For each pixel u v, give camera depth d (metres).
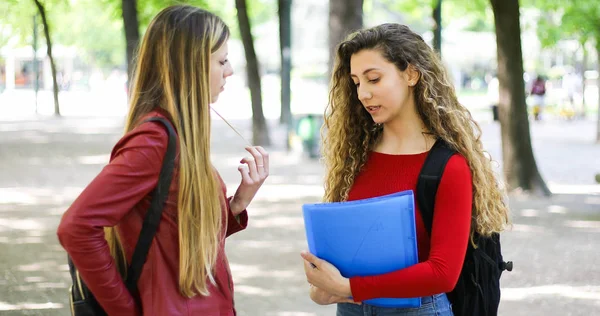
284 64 29.19
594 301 8.11
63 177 18.22
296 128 23.62
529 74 53.94
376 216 3.10
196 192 3.10
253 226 12.30
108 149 25.12
